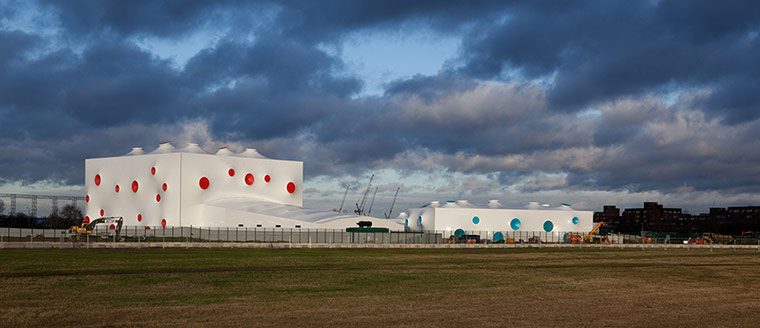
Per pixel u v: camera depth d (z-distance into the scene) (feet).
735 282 123.44
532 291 102.42
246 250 206.18
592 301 92.48
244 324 69.51
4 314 73.67
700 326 75.10
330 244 247.09
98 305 80.79
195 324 69.00
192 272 123.95
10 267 128.88
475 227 369.91
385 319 74.18
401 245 252.62
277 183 363.15
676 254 223.51
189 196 333.42
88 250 193.67
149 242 247.50
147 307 79.56
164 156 337.11
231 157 349.20
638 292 104.32
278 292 95.81
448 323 72.59
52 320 70.38
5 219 467.11
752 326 75.77
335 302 86.28
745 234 435.53
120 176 353.92
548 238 378.73
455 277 122.42
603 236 361.92
